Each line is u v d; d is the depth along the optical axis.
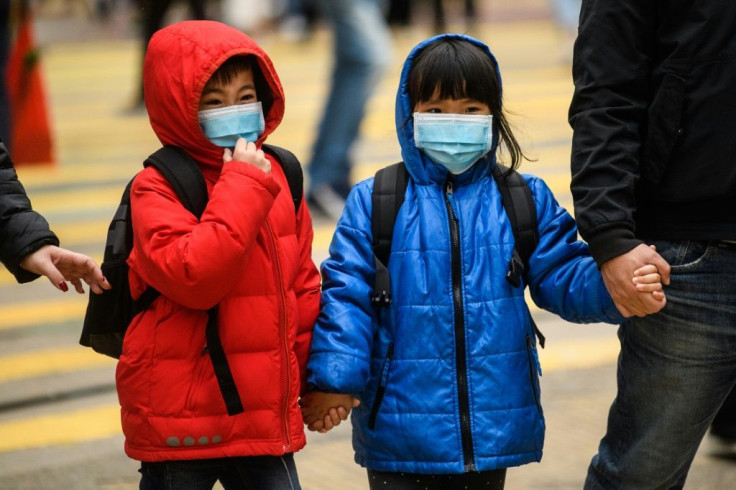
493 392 8.77
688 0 8.13
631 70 8.34
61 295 19.59
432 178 9.04
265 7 50.81
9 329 17.83
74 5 63.19
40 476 12.67
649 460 8.88
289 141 29.17
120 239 8.47
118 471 12.80
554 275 8.95
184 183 8.33
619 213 8.21
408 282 8.85
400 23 36.53
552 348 16.31
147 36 34.84
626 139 8.35
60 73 43.12
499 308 8.82
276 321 8.43
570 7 41.03
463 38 9.09
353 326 8.74
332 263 9.03
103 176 27.20
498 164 9.27
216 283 7.96
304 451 13.12
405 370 8.81
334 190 22.95
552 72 38.78
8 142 24.86
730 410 12.21
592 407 14.13
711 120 8.16
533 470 12.41
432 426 8.75
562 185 24.30
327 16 22.34
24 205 8.48
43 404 14.92
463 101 8.83
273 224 8.55
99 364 16.36
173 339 8.26
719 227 8.32
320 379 8.62
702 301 8.47
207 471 8.49
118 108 36.00
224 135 8.45
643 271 8.03
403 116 9.04
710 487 11.87
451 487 9.16
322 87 37.56
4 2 24.16
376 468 8.96
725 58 8.09
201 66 8.23
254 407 8.36
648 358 8.72
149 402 8.28
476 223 8.92
